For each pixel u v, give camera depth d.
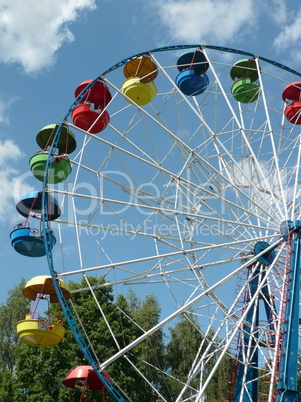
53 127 22.27
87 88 21.98
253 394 22.56
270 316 23.31
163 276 22.36
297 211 24.06
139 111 21.70
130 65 26.02
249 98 27.94
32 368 31.73
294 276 21.27
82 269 20.20
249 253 24.17
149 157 21.98
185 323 45.38
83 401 31.33
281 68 25.78
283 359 19.91
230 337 20.00
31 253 21.55
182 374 42.06
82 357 33.19
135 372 35.12
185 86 25.69
